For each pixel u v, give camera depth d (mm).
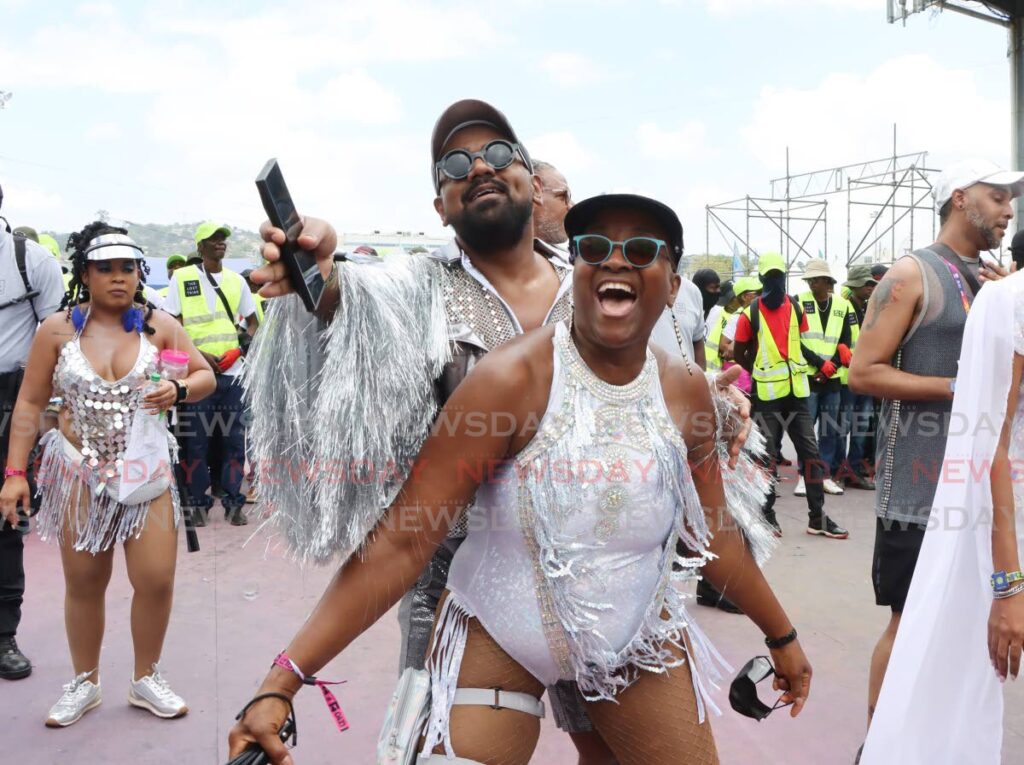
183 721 3381
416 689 1792
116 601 4668
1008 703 3445
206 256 6324
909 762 2535
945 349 2873
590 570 1780
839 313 7539
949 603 2512
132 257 3283
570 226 1717
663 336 2441
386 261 2043
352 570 1761
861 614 4488
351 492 1780
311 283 1627
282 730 1669
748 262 25609
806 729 3309
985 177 2889
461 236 2094
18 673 3746
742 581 2109
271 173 1533
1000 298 2393
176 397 3316
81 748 3172
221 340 6207
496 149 2025
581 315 1695
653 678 1908
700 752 1918
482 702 1812
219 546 5688
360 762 3086
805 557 5527
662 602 1888
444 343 1949
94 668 3455
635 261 1628
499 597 1807
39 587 4941
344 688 3672
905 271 2920
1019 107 12375
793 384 6004
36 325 4129
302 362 1818
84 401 3221
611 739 1978
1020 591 2350
